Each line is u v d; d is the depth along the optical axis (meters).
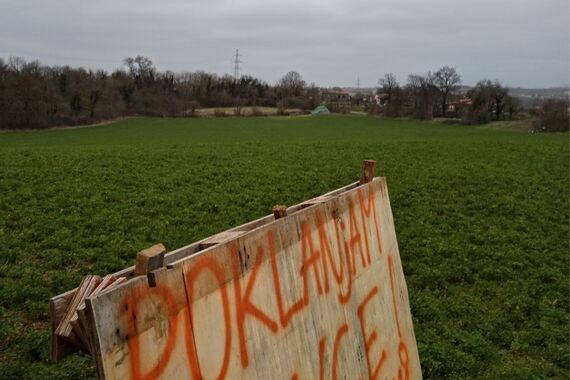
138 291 2.53
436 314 10.74
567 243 16.44
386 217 6.08
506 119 111.56
